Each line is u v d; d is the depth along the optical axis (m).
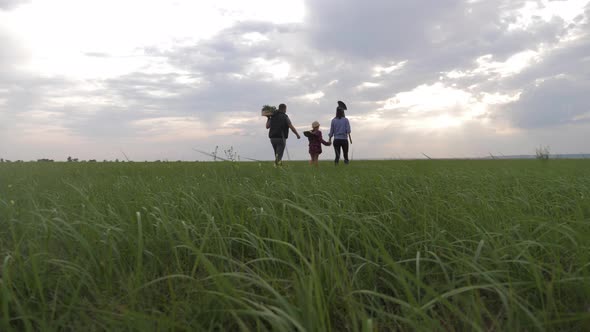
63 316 1.62
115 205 3.60
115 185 5.38
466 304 1.64
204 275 2.20
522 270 2.02
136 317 1.46
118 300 1.81
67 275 1.95
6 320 1.51
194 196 3.87
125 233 2.55
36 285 1.83
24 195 4.26
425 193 4.11
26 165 13.64
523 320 1.56
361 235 2.58
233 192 3.96
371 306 1.73
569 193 4.22
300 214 2.92
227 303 1.59
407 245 2.49
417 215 2.96
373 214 3.28
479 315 1.52
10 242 2.79
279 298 1.40
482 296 1.93
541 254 2.23
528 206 3.35
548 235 2.37
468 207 3.29
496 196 4.03
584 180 5.32
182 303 1.72
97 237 2.53
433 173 6.49
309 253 2.27
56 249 2.55
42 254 2.11
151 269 2.25
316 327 1.38
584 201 3.45
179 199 3.66
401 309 1.74
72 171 9.78
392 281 2.03
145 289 1.96
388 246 2.54
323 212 2.90
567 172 7.23
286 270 2.13
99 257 2.28
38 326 1.66
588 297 1.69
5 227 3.14
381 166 8.86
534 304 1.75
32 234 2.65
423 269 2.11
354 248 2.58
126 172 9.52
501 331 1.57
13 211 3.24
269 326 1.66
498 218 2.92
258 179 5.97
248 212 3.14
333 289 1.70
